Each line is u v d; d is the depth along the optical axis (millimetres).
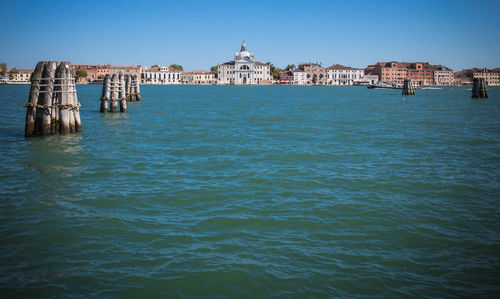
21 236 13852
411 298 10664
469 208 17062
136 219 15461
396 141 34094
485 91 116688
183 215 15945
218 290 10875
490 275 11781
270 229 14695
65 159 25578
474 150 29906
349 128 42938
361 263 12352
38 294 10586
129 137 34781
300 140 34344
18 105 68812
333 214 16219
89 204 17062
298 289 10953
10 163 24312
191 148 30031
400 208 16969
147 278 11375
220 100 101062
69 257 12484
